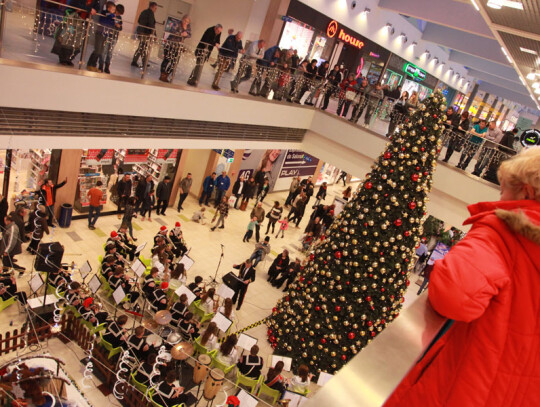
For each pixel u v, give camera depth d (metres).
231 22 14.75
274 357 8.78
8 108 7.47
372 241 8.80
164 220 14.80
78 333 8.48
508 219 1.03
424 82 25.47
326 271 9.18
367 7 17.59
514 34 9.83
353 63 18.88
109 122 9.09
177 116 10.20
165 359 7.87
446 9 15.12
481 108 33.41
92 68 8.28
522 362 1.00
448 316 0.97
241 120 11.90
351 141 13.77
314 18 15.95
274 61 12.34
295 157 21.20
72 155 11.90
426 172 8.66
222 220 15.25
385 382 0.83
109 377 7.76
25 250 10.80
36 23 7.26
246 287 11.19
